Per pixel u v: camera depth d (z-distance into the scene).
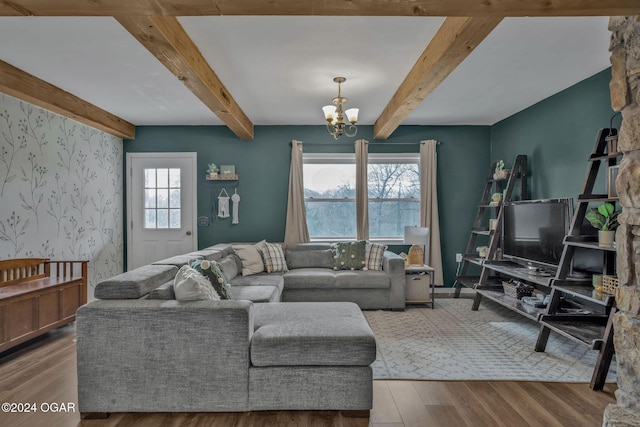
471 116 4.92
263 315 2.55
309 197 5.49
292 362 2.07
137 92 3.83
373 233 5.50
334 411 2.16
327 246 4.97
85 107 4.11
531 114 4.41
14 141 3.44
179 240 5.32
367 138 5.38
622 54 1.76
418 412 2.13
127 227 5.31
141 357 2.07
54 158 3.95
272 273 4.43
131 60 3.02
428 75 2.88
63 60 3.01
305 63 3.11
